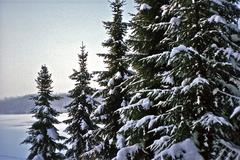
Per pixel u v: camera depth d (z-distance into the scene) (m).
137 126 10.80
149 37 13.24
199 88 9.20
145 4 13.52
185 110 9.75
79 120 29.12
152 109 12.35
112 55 19.34
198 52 9.59
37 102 30.53
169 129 10.05
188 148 9.33
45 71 30.86
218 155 9.39
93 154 18.95
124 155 13.05
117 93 18.30
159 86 12.82
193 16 9.91
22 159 69.00
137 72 13.31
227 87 9.60
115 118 18.39
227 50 8.94
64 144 29.97
